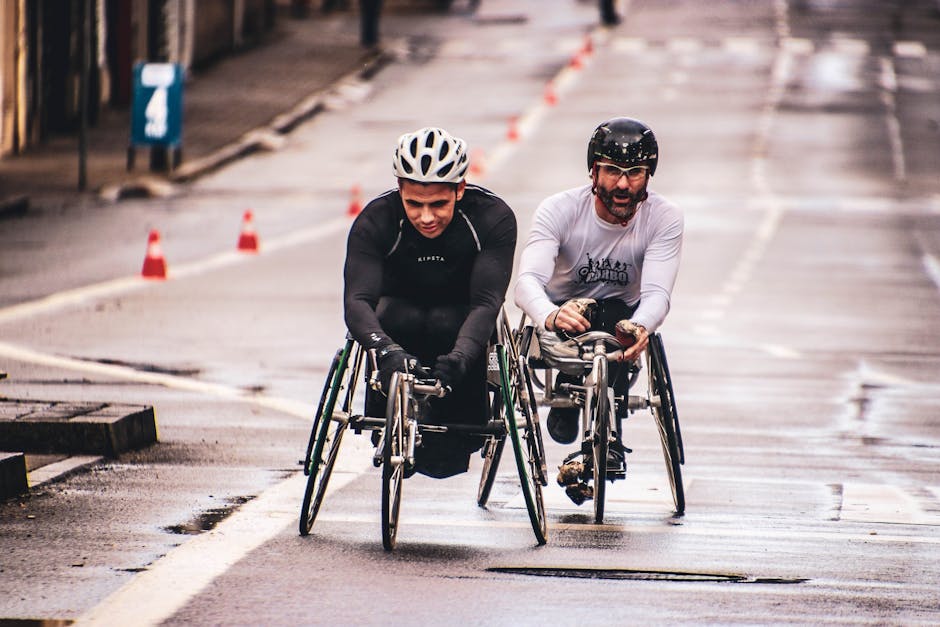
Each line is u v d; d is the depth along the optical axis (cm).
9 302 4069
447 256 1714
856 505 1964
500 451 1870
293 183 7794
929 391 3089
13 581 1462
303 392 2866
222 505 1853
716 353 3538
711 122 10150
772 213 6888
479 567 1557
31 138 8300
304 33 13688
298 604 1393
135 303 4100
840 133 9856
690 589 1473
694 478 2153
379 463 1677
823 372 3306
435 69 12375
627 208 1853
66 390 2825
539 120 10212
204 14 11594
